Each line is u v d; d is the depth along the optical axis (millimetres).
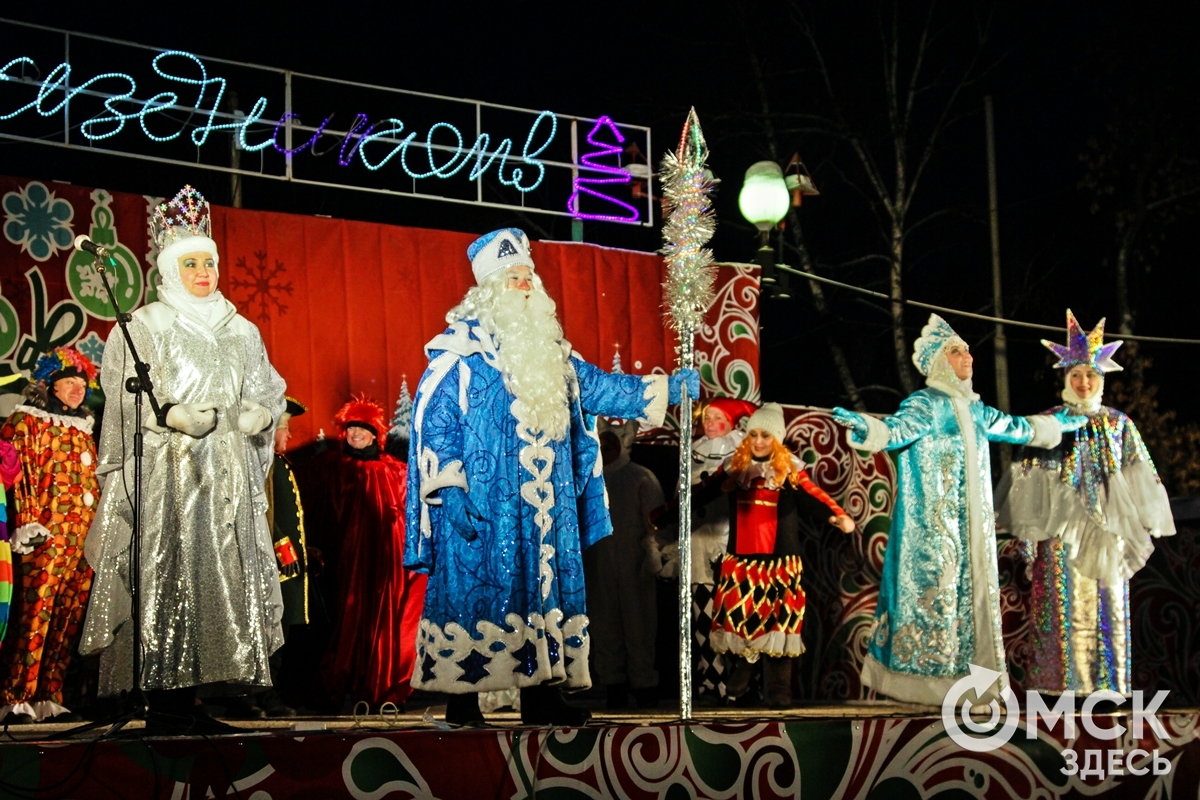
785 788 4621
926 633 6293
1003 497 7066
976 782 4988
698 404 7969
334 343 7090
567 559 4711
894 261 15734
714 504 7289
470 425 4684
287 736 3996
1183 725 5441
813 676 7996
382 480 6789
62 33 7016
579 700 7766
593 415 5082
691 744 4500
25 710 5477
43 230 6418
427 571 4688
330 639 6574
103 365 4840
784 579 6711
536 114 8359
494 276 4926
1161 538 8703
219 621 4703
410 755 4098
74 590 5727
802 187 9477
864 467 8414
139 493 4457
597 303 8016
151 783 3844
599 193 8453
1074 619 6594
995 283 15531
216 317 5035
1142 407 15375
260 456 5129
